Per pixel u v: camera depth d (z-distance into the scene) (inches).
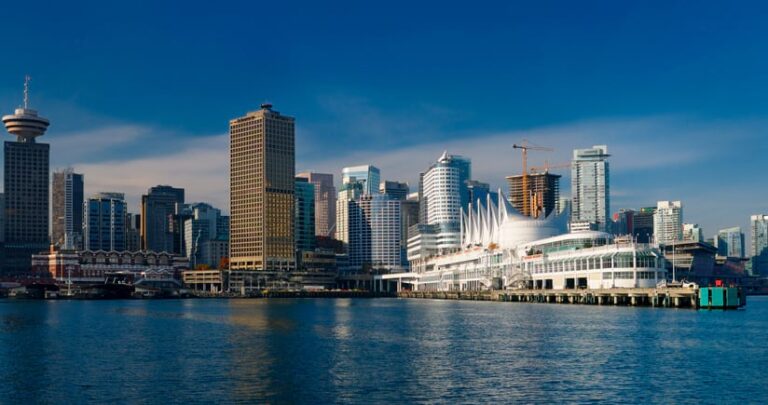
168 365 3681.1
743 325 5315.0
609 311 6973.4
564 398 2869.1
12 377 3366.1
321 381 3221.0
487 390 3014.3
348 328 5698.8
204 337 5022.1
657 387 3048.7
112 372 3484.3
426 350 4168.3
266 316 7460.6
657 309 7165.4
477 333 5078.7
